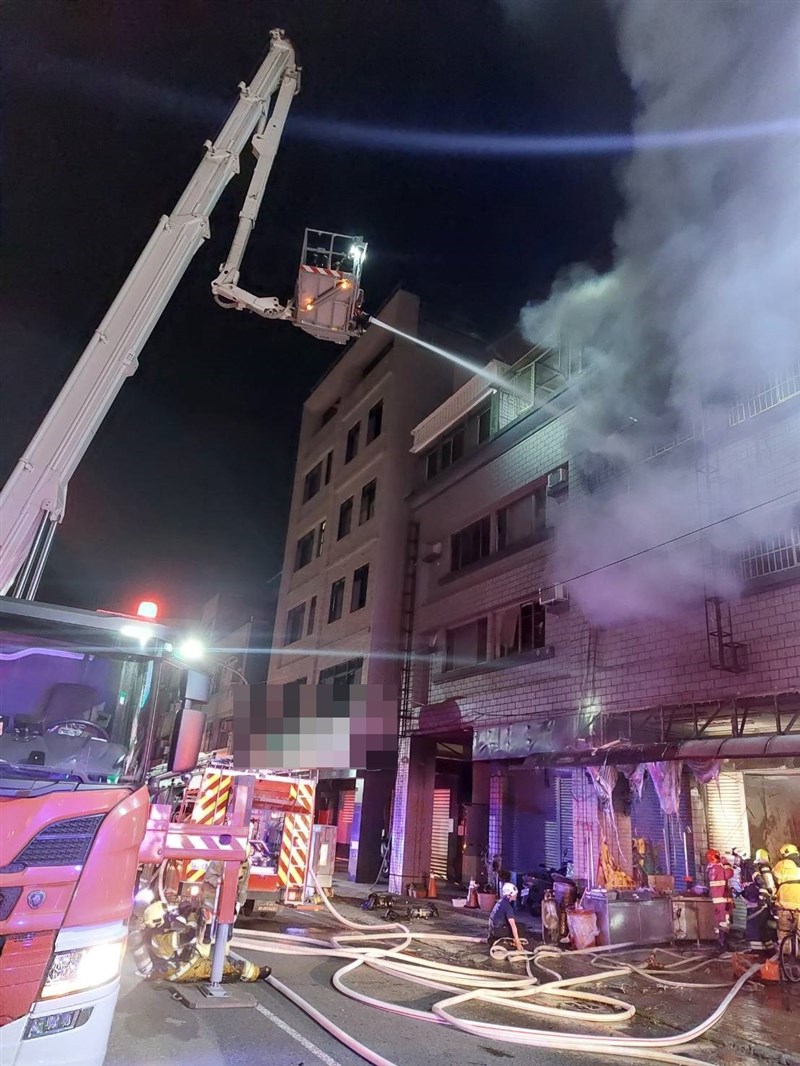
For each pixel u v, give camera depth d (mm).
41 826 3404
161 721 5004
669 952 9219
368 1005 6223
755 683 9367
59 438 6961
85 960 3383
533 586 14234
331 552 23750
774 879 9422
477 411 18234
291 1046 4961
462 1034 5629
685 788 11609
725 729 9883
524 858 14078
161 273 8023
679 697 10406
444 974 7379
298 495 28734
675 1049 5570
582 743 11430
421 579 18984
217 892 6434
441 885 17172
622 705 11320
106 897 3537
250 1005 5797
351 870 18641
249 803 6367
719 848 11039
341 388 26953
